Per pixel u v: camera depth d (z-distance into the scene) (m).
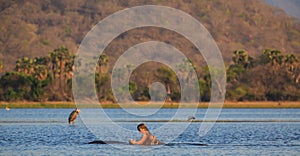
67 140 140.62
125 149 121.06
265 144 134.50
